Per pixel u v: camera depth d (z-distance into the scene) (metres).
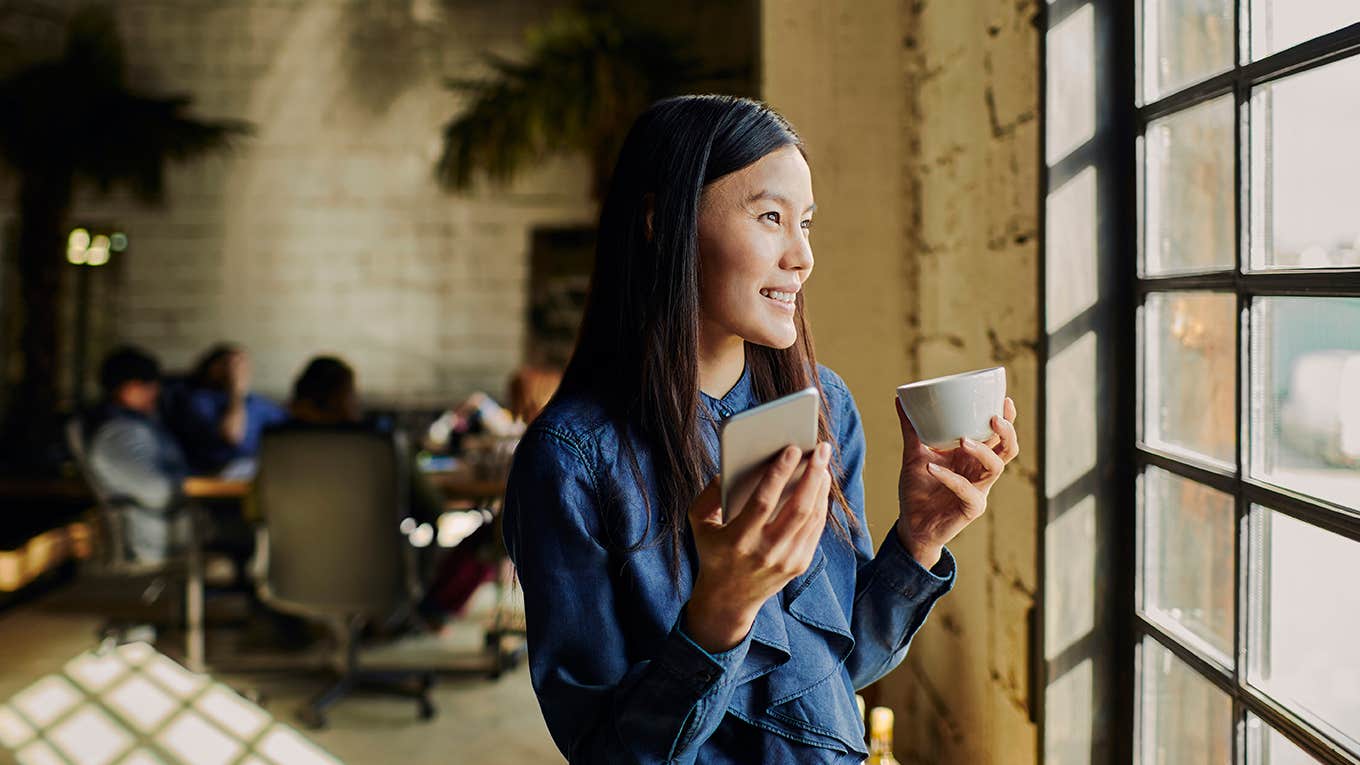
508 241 8.30
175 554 4.04
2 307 7.70
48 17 7.85
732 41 8.30
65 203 6.85
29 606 4.88
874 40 2.45
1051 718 1.49
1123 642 1.48
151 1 8.15
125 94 6.89
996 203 1.71
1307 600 1.05
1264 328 1.13
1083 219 1.46
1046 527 1.47
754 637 0.89
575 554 0.88
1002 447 0.98
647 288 0.93
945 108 2.08
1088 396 1.47
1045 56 1.46
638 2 8.28
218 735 3.41
